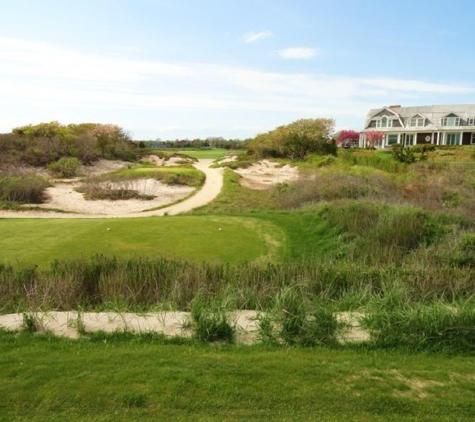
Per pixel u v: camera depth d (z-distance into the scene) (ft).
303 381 12.19
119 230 41.22
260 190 87.45
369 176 70.59
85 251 34.47
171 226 43.14
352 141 218.59
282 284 22.77
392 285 21.38
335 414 10.73
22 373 12.34
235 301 19.38
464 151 125.90
